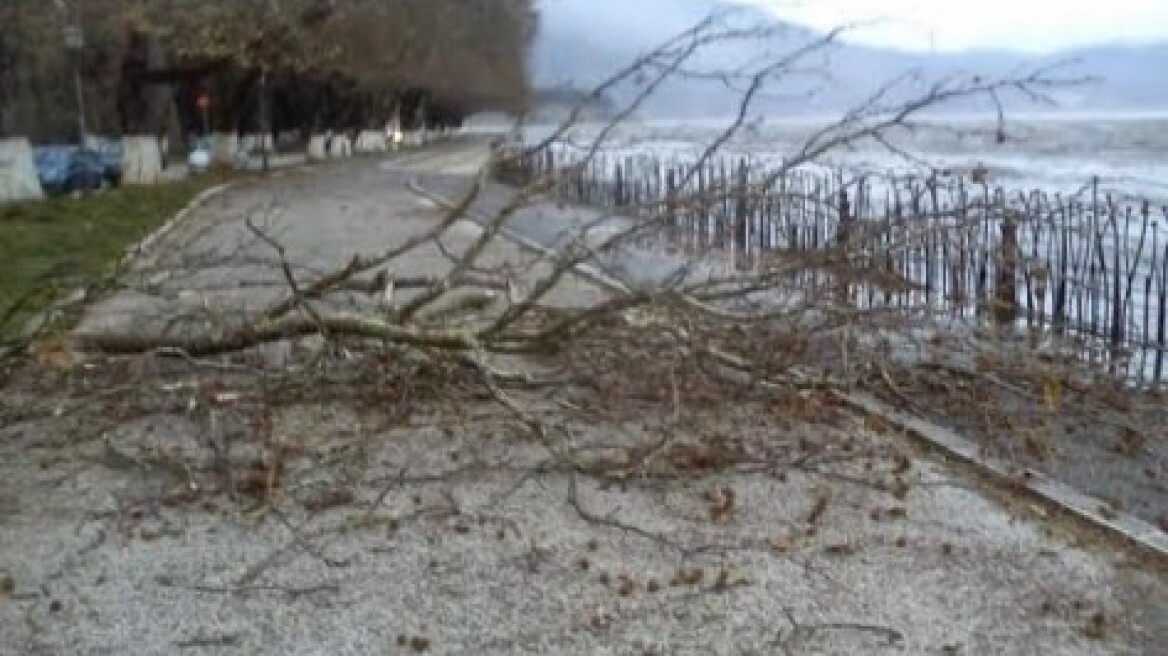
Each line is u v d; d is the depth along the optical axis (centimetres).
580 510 541
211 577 474
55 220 1898
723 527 525
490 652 407
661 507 551
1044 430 638
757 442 638
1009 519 527
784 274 700
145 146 3131
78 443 653
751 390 707
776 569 475
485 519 535
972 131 1477
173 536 518
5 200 2309
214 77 3609
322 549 501
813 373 732
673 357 702
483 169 906
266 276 1273
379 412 688
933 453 629
